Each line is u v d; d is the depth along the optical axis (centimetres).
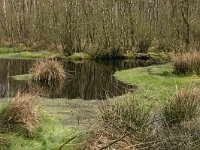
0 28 4875
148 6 4538
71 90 1881
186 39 2947
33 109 1066
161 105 982
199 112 951
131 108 901
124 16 3647
